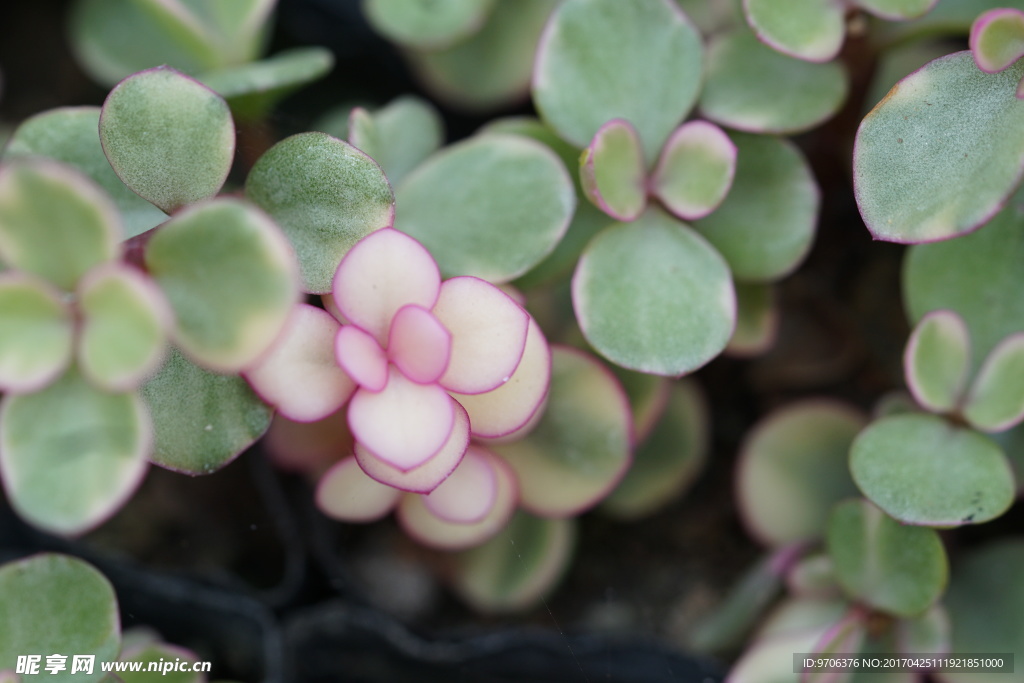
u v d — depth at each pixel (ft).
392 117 0.65
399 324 0.56
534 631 0.66
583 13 0.62
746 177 0.63
